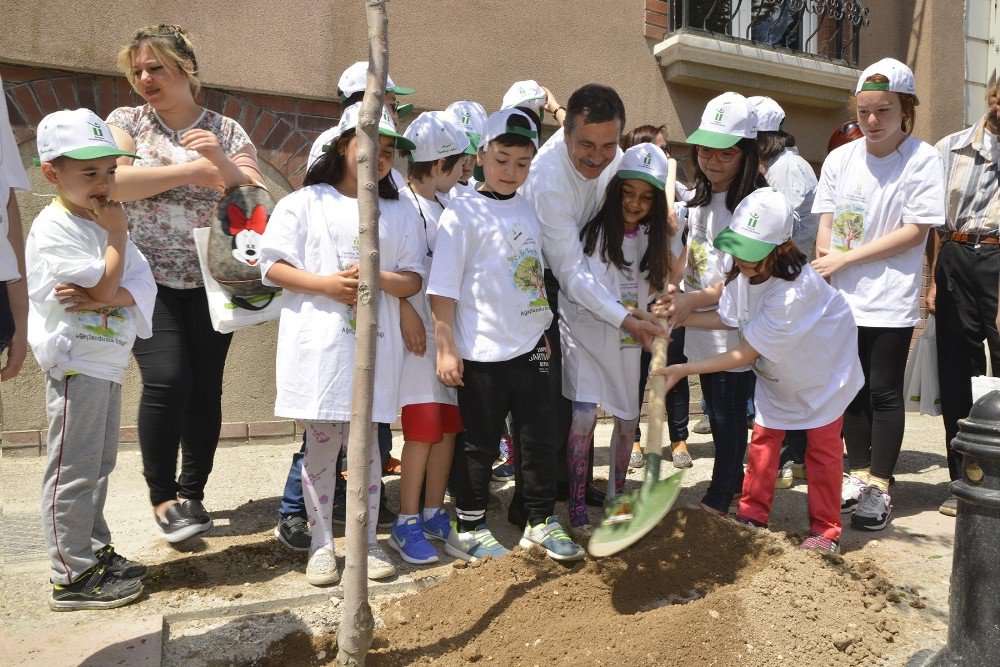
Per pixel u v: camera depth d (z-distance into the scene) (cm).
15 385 475
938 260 429
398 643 264
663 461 520
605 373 356
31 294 264
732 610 273
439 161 351
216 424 356
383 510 378
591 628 266
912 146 403
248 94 520
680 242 401
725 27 661
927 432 630
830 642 265
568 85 604
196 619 277
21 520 373
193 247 338
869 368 407
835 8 691
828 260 406
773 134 458
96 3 471
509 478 463
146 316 288
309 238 301
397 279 303
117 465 468
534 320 320
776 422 344
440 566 326
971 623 239
